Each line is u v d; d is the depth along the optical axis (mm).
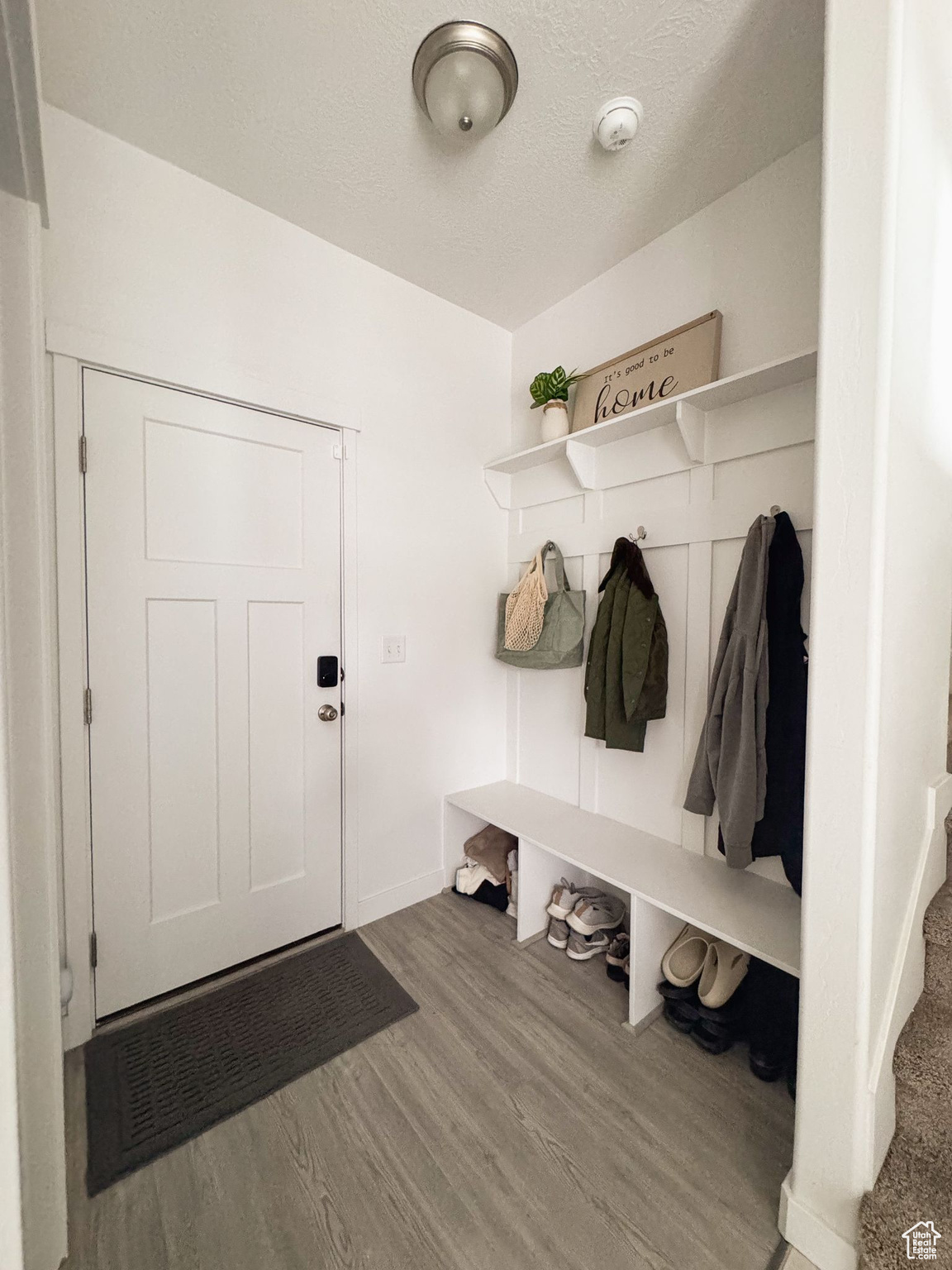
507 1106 1331
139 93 1382
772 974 1556
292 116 1446
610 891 2240
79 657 1498
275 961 1876
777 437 1608
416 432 2230
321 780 2006
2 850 454
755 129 1493
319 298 1931
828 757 995
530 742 2484
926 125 1023
